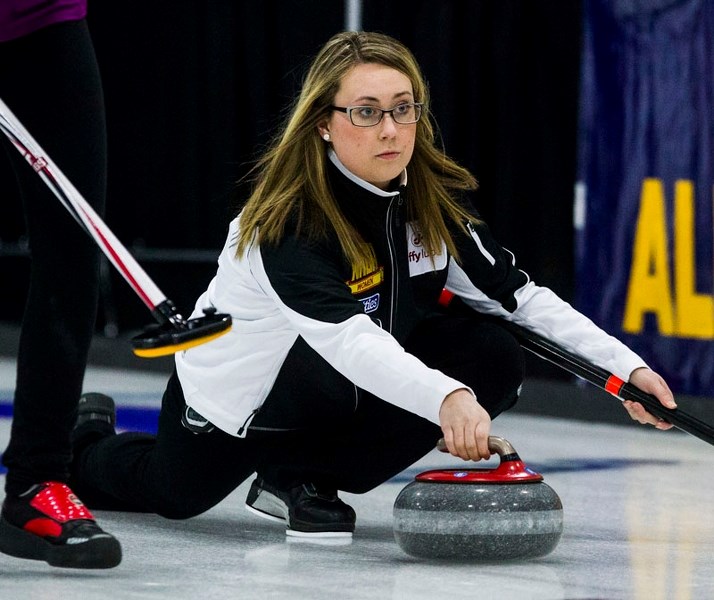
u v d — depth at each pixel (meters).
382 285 8.93
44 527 8.27
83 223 7.35
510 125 20.53
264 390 9.05
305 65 21.50
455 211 9.25
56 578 8.02
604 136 18.84
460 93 21.09
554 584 7.95
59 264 8.42
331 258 8.54
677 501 12.05
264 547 9.23
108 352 26.84
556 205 20.03
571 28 19.77
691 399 17.81
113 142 27.22
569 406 19.89
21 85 8.41
